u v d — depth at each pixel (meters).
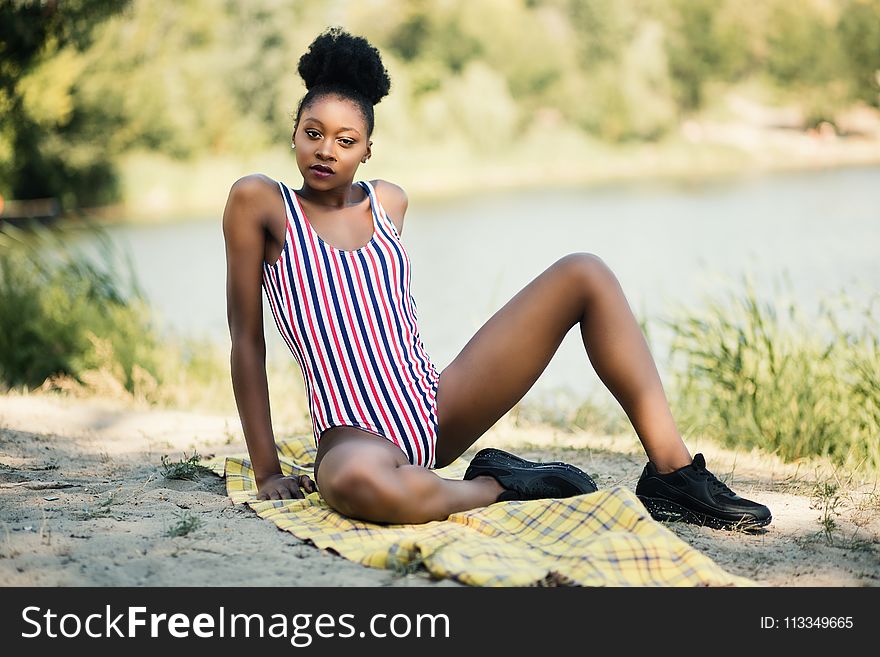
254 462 4.76
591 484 4.47
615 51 59.12
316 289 4.47
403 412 4.35
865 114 63.34
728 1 61.72
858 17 62.97
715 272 9.67
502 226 29.64
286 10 49.19
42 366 9.51
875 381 7.32
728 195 36.25
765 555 4.06
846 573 3.89
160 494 4.77
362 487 4.04
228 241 4.61
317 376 4.41
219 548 3.90
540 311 4.51
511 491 4.36
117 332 9.95
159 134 45.44
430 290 18.03
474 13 56.03
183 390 9.10
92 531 4.11
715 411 7.70
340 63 4.61
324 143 4.48
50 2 11.59
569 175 53.84
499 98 54.34
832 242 21.12
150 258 24.39
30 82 30.67
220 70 47.41
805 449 6.90
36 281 10.56
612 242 24.30
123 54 44.28
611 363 4.53
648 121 58.38
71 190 41.91
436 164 52.25
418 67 54.78
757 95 63.19
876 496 5.04
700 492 4.43
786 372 7.53
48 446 6.09
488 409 4.56
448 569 3.57
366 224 4.68
